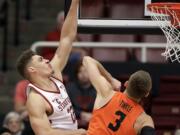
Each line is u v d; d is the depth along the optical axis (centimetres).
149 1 1078
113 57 1534
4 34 1675
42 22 1786
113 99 925
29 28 1780
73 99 1370
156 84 1442
